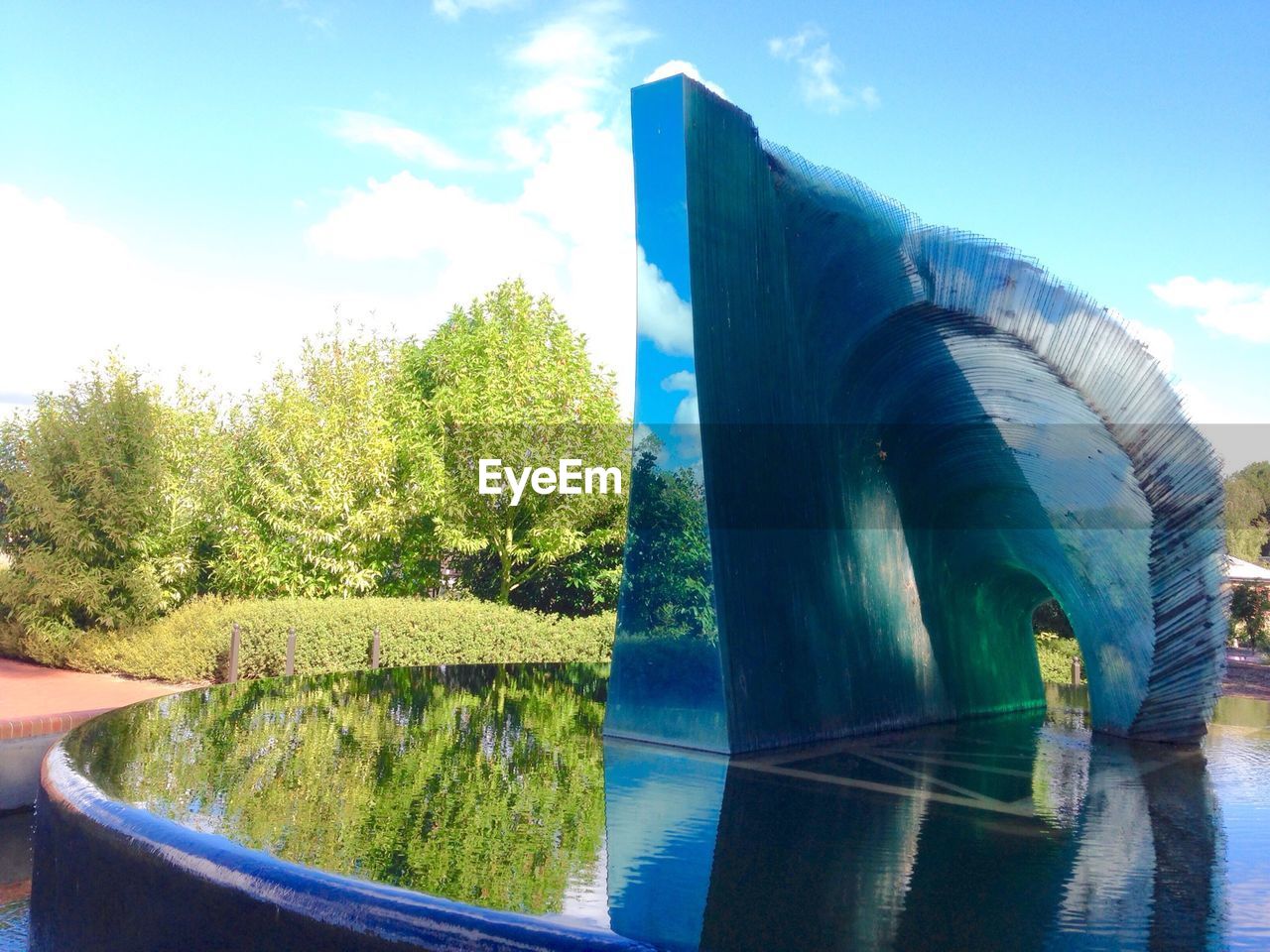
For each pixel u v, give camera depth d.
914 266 4.57
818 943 1.90
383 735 4.37
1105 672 5.13
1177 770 4.11
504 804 3.03
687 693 4.20
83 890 2.73
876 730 5.05
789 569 4.58
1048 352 4.37
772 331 4.62
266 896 2.17
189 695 5.71
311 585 17.75
